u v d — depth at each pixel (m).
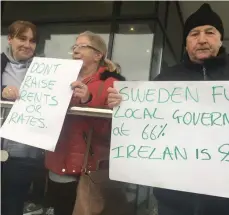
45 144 1.38
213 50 1.51
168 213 1.39
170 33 4.36
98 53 1.62
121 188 1.47
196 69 1.55
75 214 1.38
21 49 1.79
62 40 4.18
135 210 1.56
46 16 4.31
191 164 1.25
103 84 1.53
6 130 1.45
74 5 4.24
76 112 1.42
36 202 1.62
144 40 3.89
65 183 1.50
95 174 1.42
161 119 1.33
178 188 1.24
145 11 3.95
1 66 1.79
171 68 1.64
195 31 1.55
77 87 1.43
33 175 1.67
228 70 1.51
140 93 1.38
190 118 1.30
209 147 1.25
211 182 1.22
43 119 1.42
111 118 1.45
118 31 4.01
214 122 1.27
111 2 4.09
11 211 1.65
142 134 1.34
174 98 1.34
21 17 4.37
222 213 1.32
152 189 1.59
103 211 1.41
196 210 1.35
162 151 1.30
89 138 1.47
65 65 1.51
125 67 3.87
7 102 1.52
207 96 1.31
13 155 1.66
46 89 1.48
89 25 4.14
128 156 1.33
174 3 4.20
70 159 1.48
